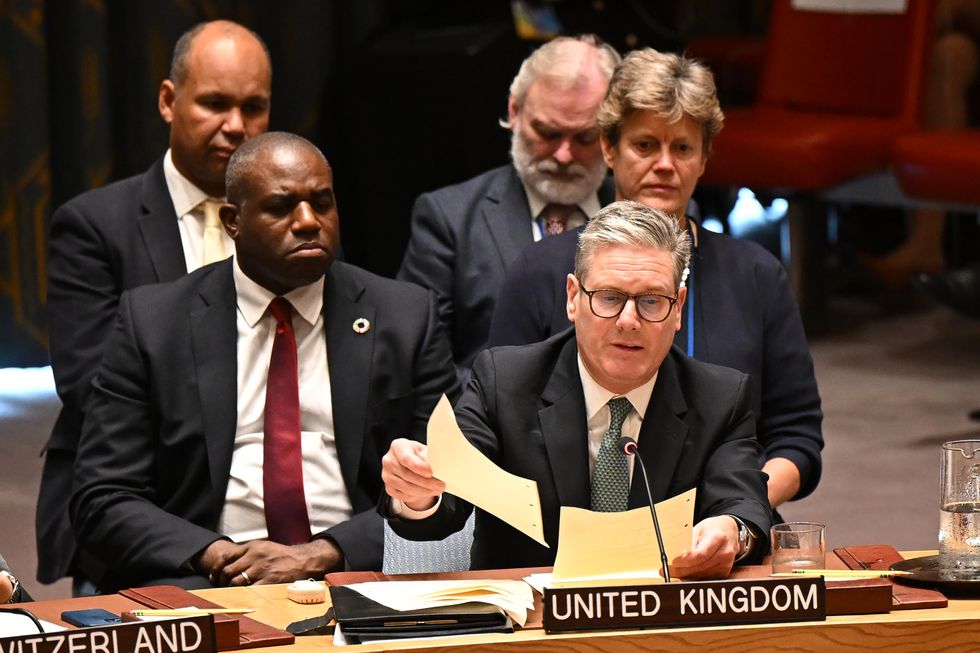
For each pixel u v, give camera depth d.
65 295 13.39
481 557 9.70
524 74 14.32
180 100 13.67
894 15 25.12
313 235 11.01
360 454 11.40
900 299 29.14
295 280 11.08
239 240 11.18
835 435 21.27
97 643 7.44
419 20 24.39
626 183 12.14
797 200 25.25
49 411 22.61
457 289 14.41
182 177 13.79
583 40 14.49
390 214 23.62
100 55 23.75
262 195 10.95
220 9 24.97
